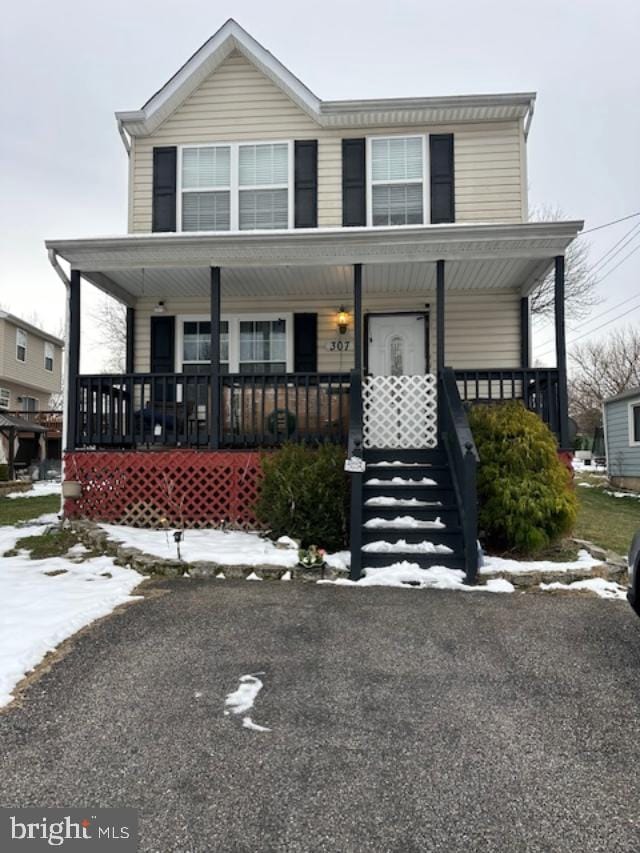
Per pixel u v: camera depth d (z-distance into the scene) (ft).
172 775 6.55
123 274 25.05
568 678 9.28
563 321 21.34
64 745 7.18
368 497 18.48
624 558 16.81
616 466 49.39
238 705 8.30
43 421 70.03
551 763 6.86
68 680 9.11
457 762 6.86
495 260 22.72
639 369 97.45
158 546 17.79
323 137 29.01
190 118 29.48
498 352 28.07
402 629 11.55
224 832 5.60
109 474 21.97
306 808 5.98
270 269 24.13
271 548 17.47
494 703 8.40
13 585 14.57
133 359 29.27
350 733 7.53
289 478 18.28
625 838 5.55
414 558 15.96
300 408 22.30
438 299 21.88
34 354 77.61
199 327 29.37
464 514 15.67
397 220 28.35
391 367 28.37
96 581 15.06
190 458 21.57
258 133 29.17
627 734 7.55
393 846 5.43
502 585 14.76
